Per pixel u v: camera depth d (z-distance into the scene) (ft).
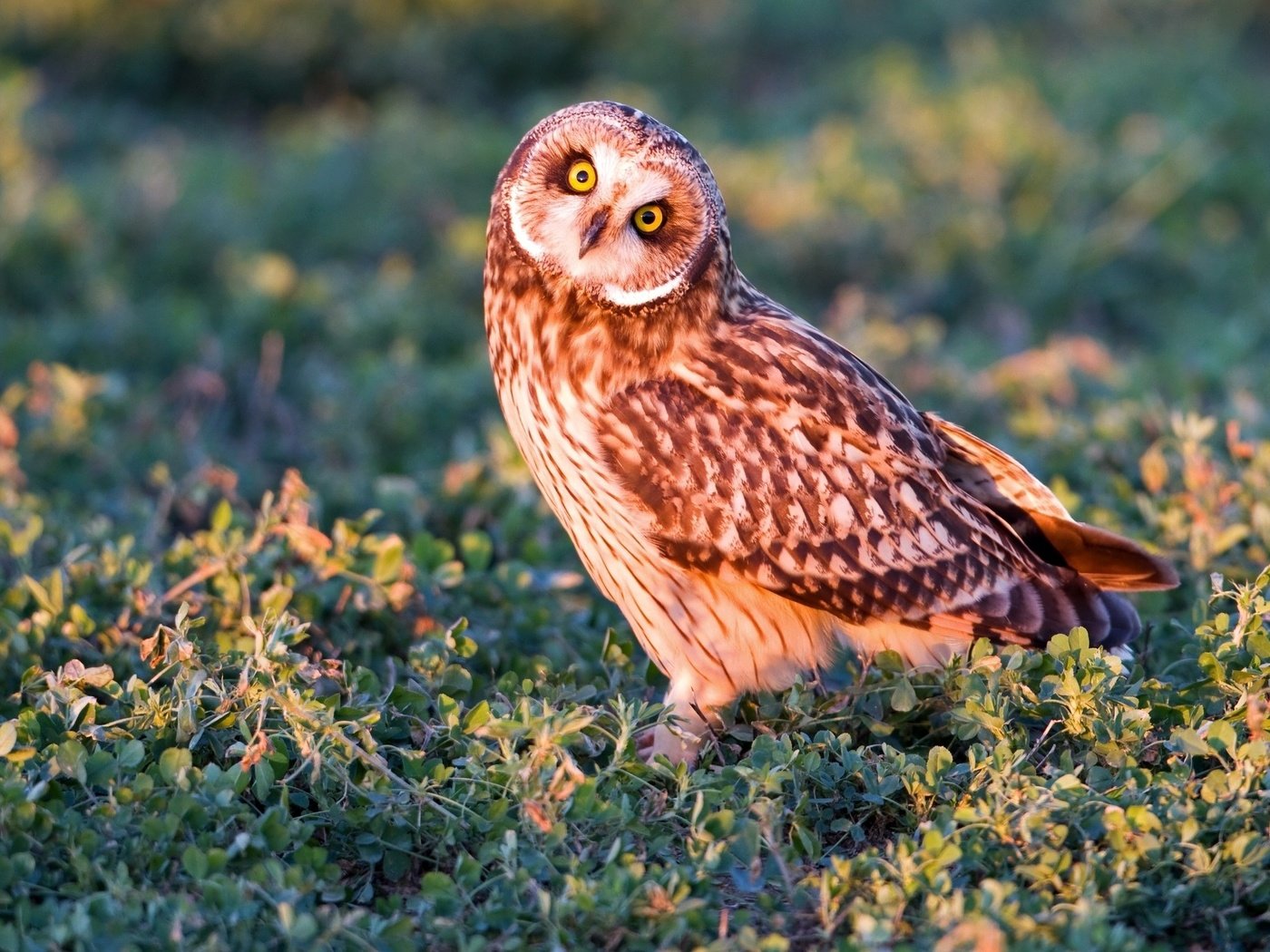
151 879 23.63
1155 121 77.92
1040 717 27.66
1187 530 33.99
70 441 42.65
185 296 59.93
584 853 23.95
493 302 30.81
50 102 89.51
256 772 25.35
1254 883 22.82
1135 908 23.04
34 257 60.23
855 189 69.87
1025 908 22.36
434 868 25.63
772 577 29.45
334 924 21.71
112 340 54.08
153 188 66.49
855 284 65.21
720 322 30.32
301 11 95.50
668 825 25.72
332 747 25.50
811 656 30.60
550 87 99.30
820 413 29.48
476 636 31.78
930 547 29.53
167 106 94.58
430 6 99.14
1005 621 29.66
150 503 39.73
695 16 104.47
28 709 26.86
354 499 40.29
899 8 111.65
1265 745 24.62
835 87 91.97
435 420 48.80
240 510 39.58
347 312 56.18
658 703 29.25
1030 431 41.14
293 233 67.51
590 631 34.04
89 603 32.19
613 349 29.55
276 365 49.62
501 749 25.95
